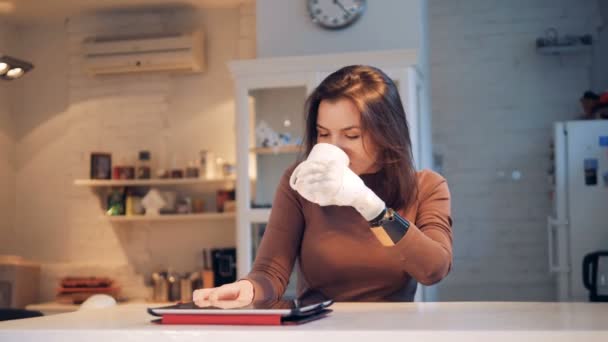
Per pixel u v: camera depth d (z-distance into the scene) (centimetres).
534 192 572
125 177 559
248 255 457
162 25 577
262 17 481
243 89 459
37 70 602
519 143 575
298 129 451
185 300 534
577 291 460
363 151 164
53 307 526
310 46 474
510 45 579
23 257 592
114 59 555
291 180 127
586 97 500
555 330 92
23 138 602
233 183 566
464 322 105
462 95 584
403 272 170
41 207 594
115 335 101
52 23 602
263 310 105
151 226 574
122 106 580
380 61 439
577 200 464
